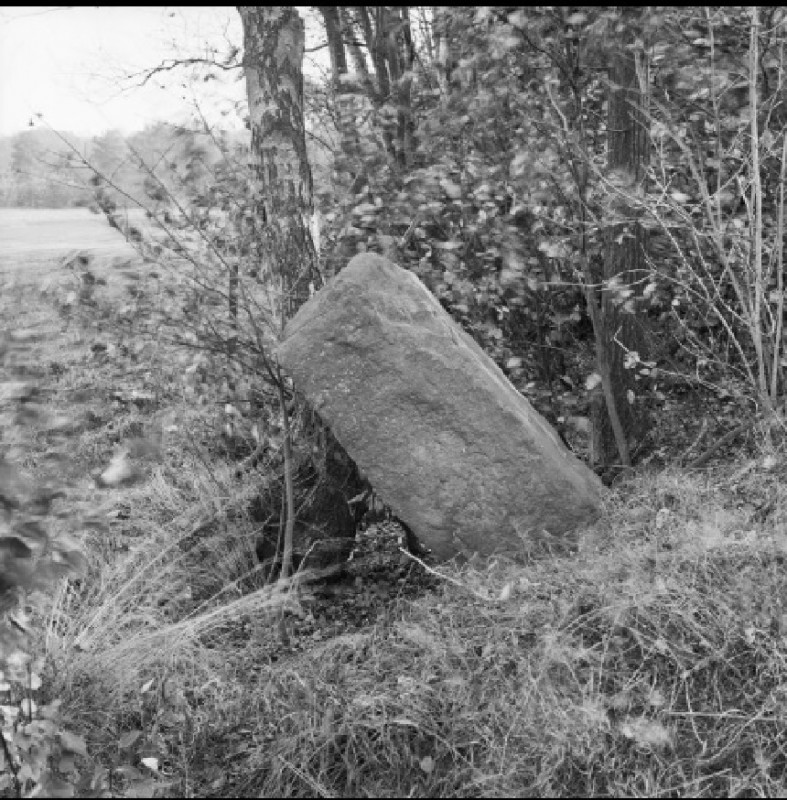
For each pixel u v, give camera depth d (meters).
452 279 5.43
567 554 4.55
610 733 3.63
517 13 4.59
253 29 5.57
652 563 4.18
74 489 3.50
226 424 5.80
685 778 3.51
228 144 5.34
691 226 4.98
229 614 4.67
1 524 3.09
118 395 6.04
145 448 4.05
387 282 4.64
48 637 4.03
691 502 4.68
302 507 5.28
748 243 5.04
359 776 3.67
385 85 6.90
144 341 5.63
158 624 4.45
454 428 4.52
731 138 5.38
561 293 5.89
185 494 5.48
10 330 3.61
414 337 4.53
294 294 5.37
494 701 3.76
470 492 4.53
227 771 3.83
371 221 5.62
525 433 4.54
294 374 4.61
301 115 5.68
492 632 4.01
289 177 5.53
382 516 5.81
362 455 4.59
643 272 5.48
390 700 3.85
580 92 5.16
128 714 4.02
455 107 5.34
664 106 5.25
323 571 5.14
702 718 3.71
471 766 3.58
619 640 3.88
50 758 3.52
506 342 5.89
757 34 4.78
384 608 4.83
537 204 5.23
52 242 5.88
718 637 3.89
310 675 4.14
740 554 4.17
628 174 5.19
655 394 5.63
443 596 4.41
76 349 6.37
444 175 5.51
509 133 5.27
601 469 5.70
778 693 3.71
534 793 3.50
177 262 5.01
